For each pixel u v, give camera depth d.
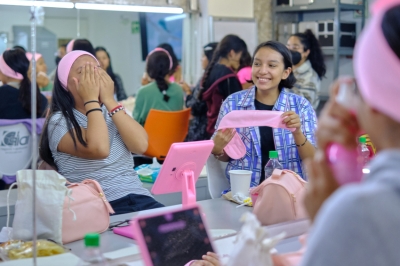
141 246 1.22
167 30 5.31
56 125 2.12
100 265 1.28
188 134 4.15
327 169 0.81
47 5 3.25
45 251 1.53
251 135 2.42
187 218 1.32
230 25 5.27
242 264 1.08
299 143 2.32
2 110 3.23
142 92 4.16
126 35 5.18
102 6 3.52
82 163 2.13
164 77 4.17
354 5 4.86
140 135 2.21
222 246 1.41
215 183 2.43
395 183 0.67
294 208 1.79
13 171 3.32
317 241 0.68
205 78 3.91
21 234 1.68
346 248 0.66
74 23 4.95
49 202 1.68
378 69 0.68
